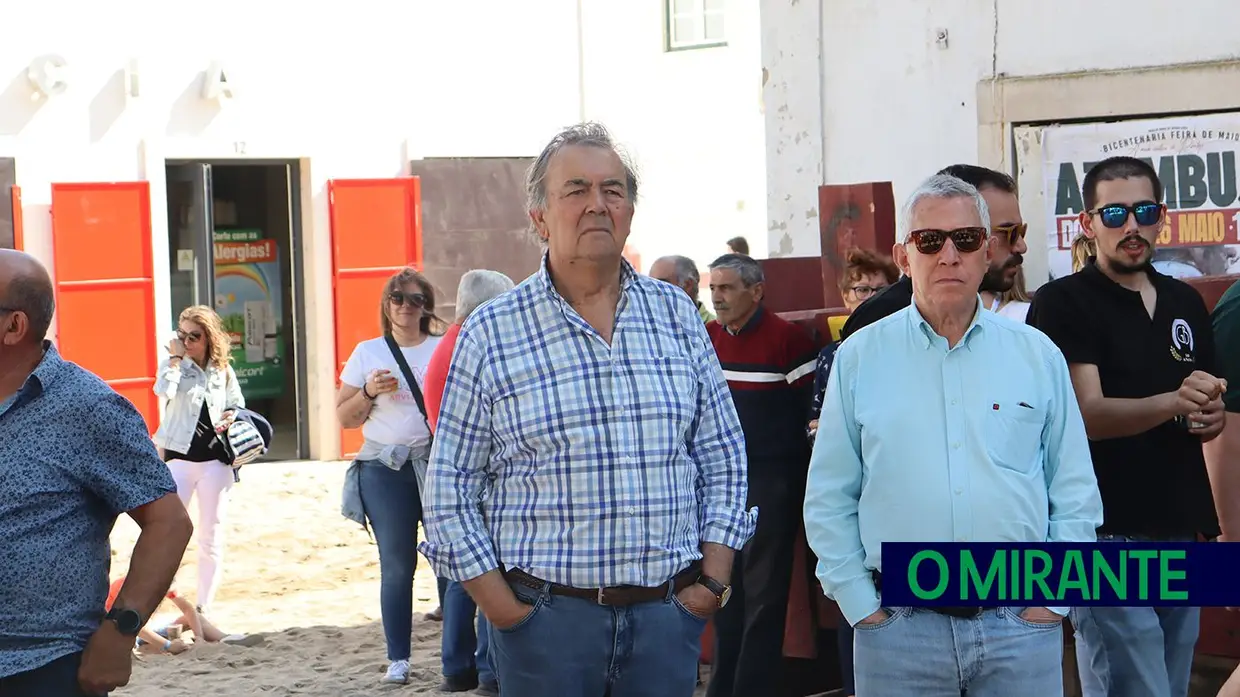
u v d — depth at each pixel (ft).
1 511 12.28
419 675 24.23
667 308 13.25
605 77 64.18
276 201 52.21
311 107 50.78
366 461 23.49
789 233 31.50
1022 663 12.51
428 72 53.26
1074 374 15.34
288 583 33.45
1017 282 17.17
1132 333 15.35
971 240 12.65
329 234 51.03
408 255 52.03
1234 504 16.67
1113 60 27.09
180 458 27.40
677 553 12.73
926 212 12.75
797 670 21.40
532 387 12.58
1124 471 15.26
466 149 54.19
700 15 64.85
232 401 27.86
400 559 23.48
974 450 12.64
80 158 46.85
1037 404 12.76
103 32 47.06
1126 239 15.20
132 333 47.52
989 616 12.57
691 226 65.82
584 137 12.87
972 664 12.51
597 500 12.44
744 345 19.80
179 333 27.48
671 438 12.73
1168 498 15.25
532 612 12.54
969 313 12.89
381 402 23.30
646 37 66.13
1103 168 15.48
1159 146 26.71
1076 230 27.68
